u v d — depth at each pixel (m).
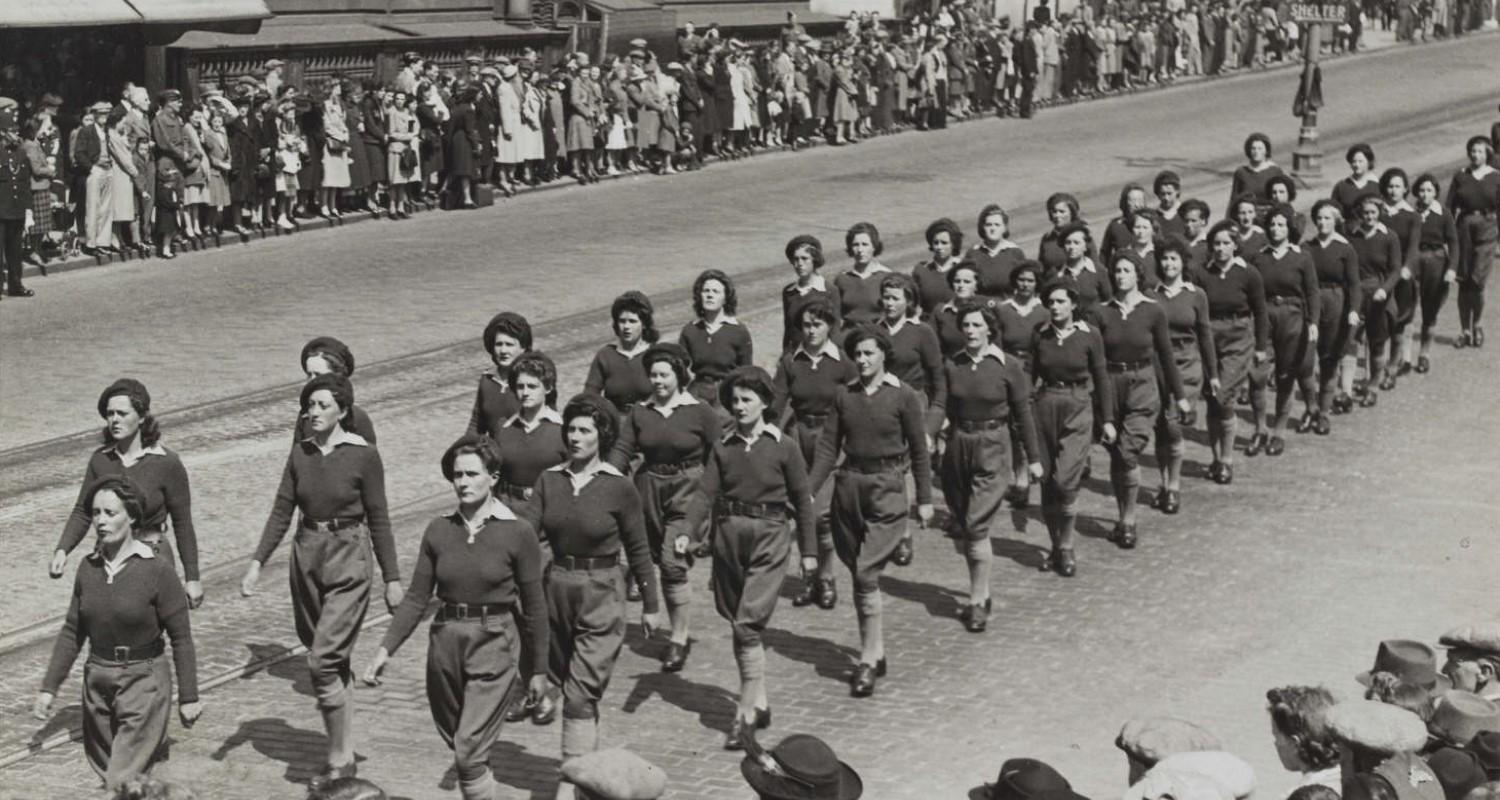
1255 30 61.66
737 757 11.73
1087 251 18.23
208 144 28.14
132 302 24.64
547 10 40.91
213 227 28.72
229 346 22.16
